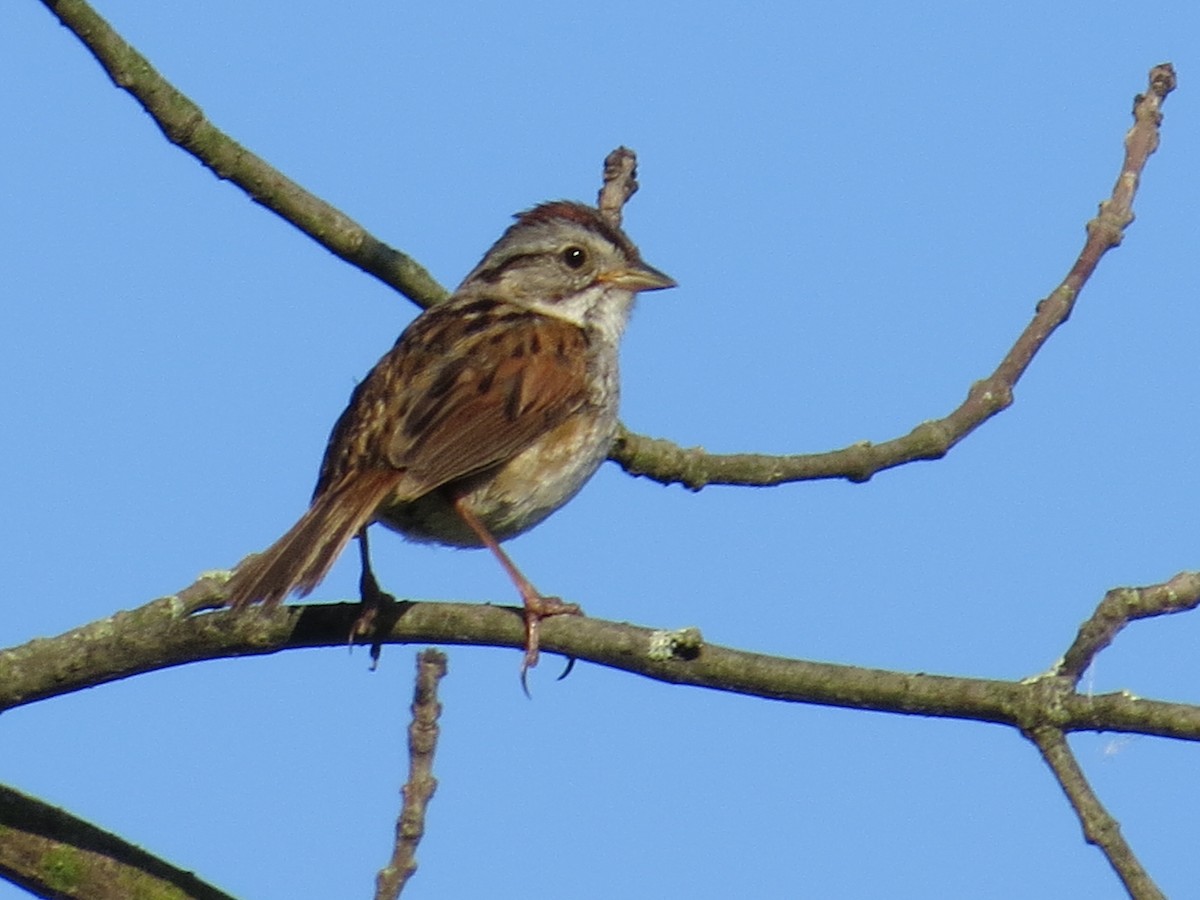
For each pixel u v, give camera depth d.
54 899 10.98
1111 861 8.77
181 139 12.13
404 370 11.79
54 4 11.55
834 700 9.50
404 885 10.91
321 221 12.64
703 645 9.72
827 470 12.66
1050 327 12.77
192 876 11.16
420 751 10.98
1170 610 9.02
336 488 10.98
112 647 10.67
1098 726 8.97
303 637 10.52
